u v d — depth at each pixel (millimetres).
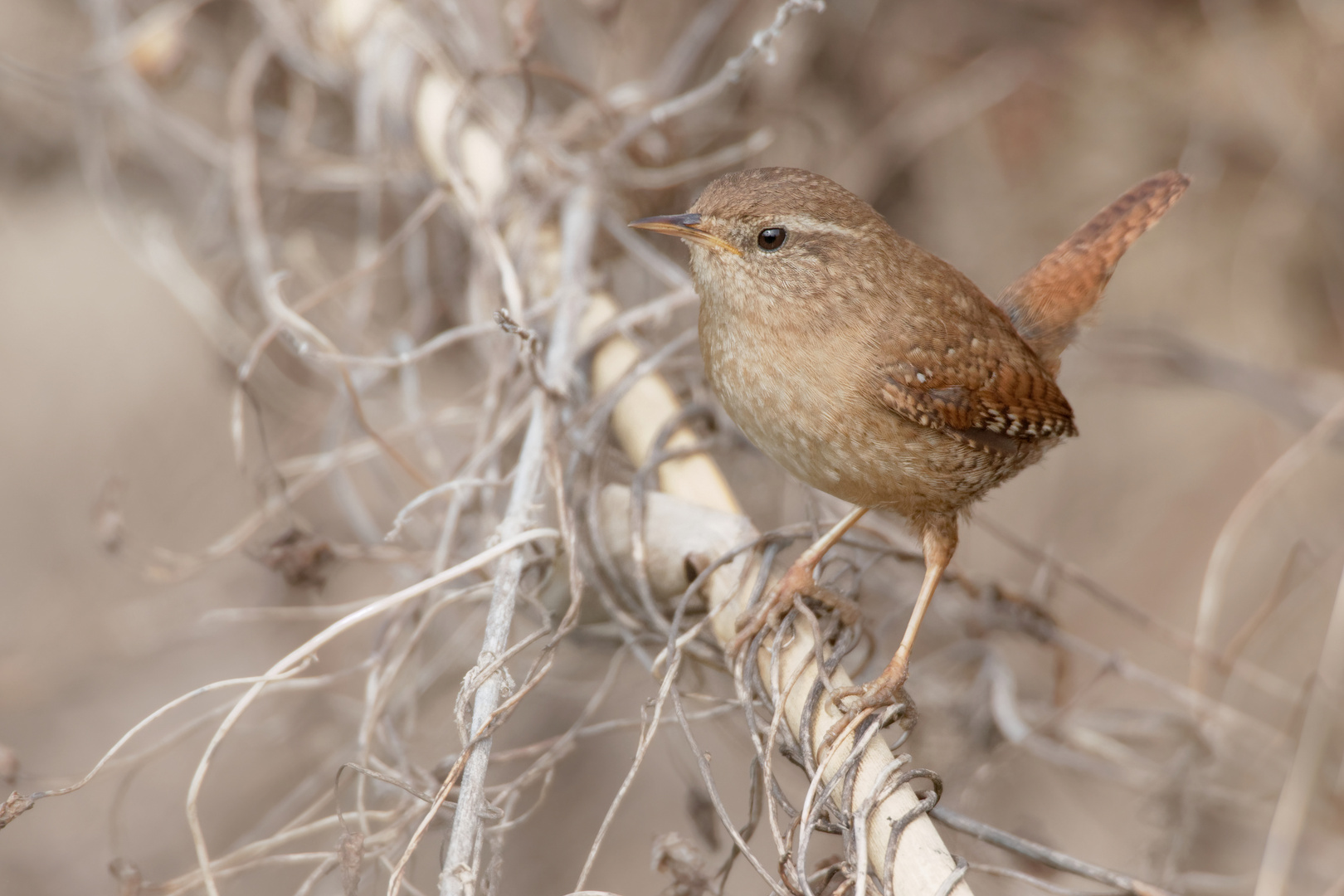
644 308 6496
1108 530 11188
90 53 9078
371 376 7551
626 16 9430
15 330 10852
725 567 5383
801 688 5016
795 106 9297
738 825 9570
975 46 10453
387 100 7840
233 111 8133
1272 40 10367
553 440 5473
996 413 5789
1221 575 7297
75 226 10836
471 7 8625
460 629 6707
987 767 6848
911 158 10219
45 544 10406
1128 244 6672
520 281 6836
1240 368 9766
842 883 4508
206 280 9227
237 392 6305
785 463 5762
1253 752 7582
